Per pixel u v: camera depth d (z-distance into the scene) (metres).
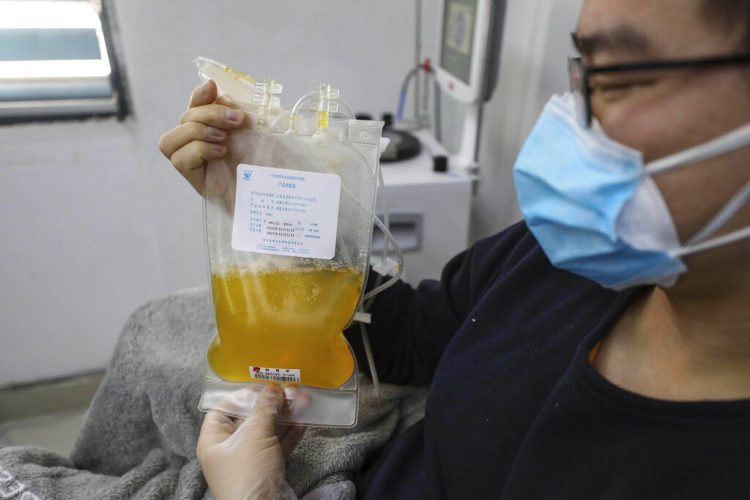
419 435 0.66
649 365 0.44
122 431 0.79
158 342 0.80
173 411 0.73
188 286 1.53
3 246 1.33
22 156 1.24
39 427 1.48
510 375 0.53
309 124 0.52
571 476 0.42
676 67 0.30
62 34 1.18
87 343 1.53
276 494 0.53
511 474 0.46
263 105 0.52
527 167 0.41
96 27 1.19
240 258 0.53
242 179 0.51
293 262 0.53
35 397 1.51
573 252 0.40
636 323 0.46
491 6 0.98
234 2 1.21
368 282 0.69
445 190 1.13
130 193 1.36
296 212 0.52
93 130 1.26
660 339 0.44
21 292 1.40
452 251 1.21
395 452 0.65
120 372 0.78
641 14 0.31
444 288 0.71
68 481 0.69
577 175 0.38
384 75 1.39
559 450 0.43
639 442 0.39
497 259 0.64
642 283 0.40
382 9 1.30
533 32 1.04
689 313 0.39
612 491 0.39
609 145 0.35
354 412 0.60
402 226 1.17
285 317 0.54
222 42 1.25
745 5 0.28
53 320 1.46
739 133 0.30
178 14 1.19
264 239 0.52
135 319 0.83
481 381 0.55
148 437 0.79
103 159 1.30
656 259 0.36
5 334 1.44
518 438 0.50
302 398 0.59
